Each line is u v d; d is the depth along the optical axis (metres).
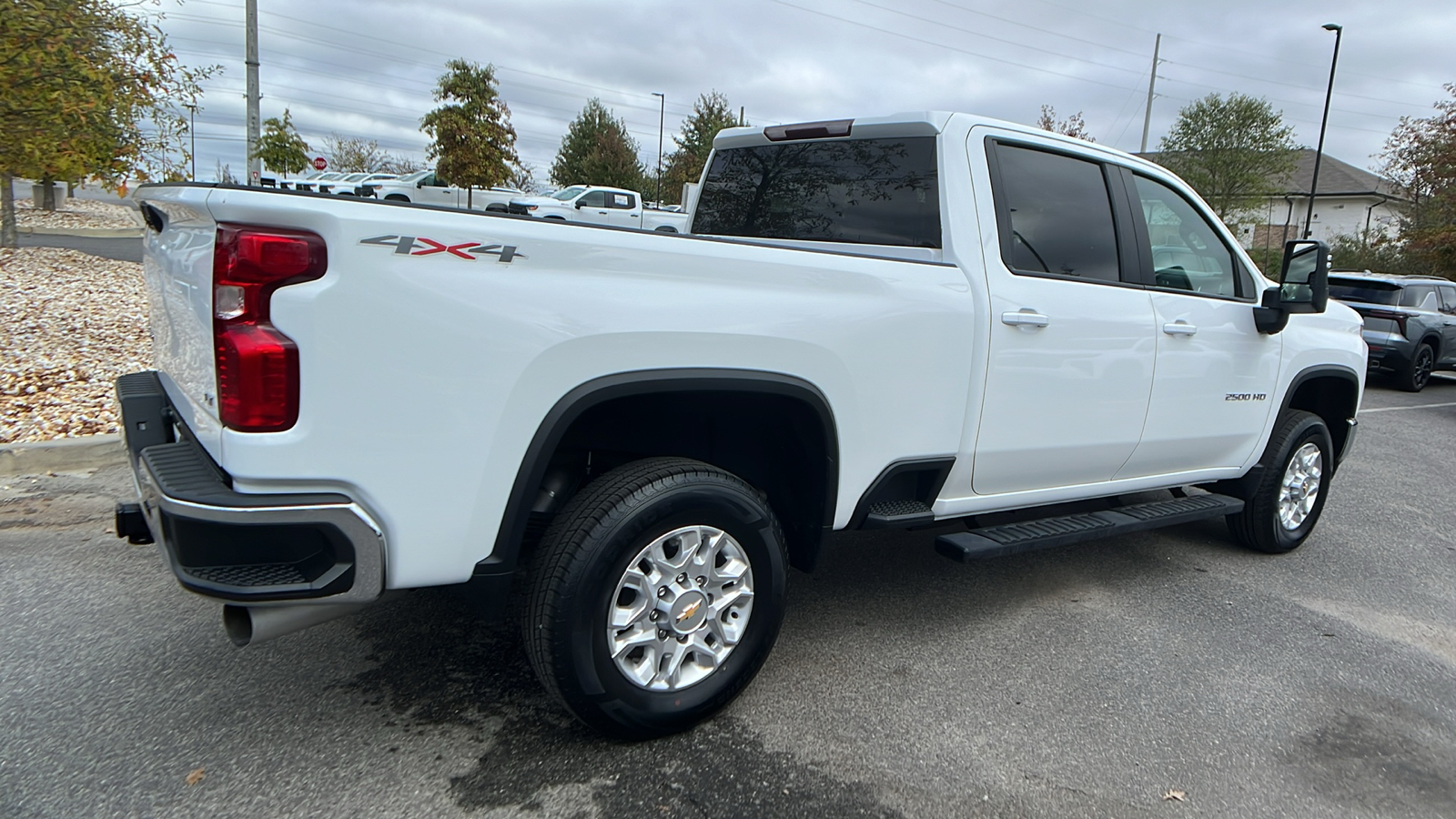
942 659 3.36
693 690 2.68
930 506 3.33
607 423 2.85
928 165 3.35
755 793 2.45
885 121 3.48
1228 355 4.23
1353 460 7.77
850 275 2.86
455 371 2.13
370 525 2.10
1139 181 3.98
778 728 2.80
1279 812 2.51
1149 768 2.69
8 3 6.12
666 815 2.33
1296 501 4.88
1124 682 3.24
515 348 2.20
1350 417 5.23
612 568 2.43
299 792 2.35
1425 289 13.61
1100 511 3.95
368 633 3.29
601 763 2.55
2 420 5.53
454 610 3.51
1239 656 3.54
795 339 2.70
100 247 16.45
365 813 2.28
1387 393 13.02
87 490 4.77
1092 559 4.68
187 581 1.97
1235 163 34.88
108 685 2.84
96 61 7.13
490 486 2.24
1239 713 3.06
